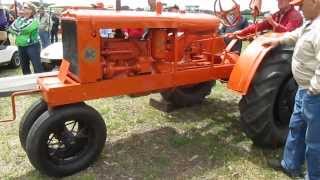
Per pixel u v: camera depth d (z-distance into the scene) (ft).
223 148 13.46
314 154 9.90
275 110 12.78
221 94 19.80
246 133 12.95
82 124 11.77
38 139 10.77
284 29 13.50
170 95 16.88
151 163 12.51
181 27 12.92
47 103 11.11
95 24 10.90
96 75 11.30
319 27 9.26
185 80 13.24
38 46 23.25
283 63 12.25
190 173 11.87
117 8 12.56
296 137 11.00
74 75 11.37
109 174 11.80
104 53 11.84
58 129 11.26
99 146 12.02
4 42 29.22
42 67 23.20
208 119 16.29
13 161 12.66
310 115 9.63
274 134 12.63
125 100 18.71
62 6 14.76
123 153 13.16
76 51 11.04
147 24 11.91
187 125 15.61
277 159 12.41
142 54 12.66
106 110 17.17
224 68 14.17
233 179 11.55
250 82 12.10
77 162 11.71
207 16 14.25
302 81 10.01
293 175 11.59
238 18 14.96
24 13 23.08
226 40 15.49
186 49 14.07
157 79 12.55
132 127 15.38
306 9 9.47
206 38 14.35
